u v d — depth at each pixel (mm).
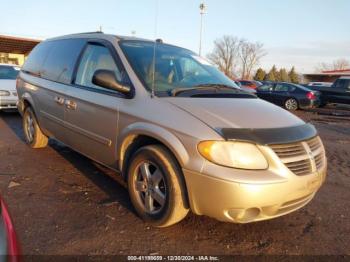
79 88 4004
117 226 3100
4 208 1768
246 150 2598
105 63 3758
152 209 3096
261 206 2604
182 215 2904
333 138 8672
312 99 16609
